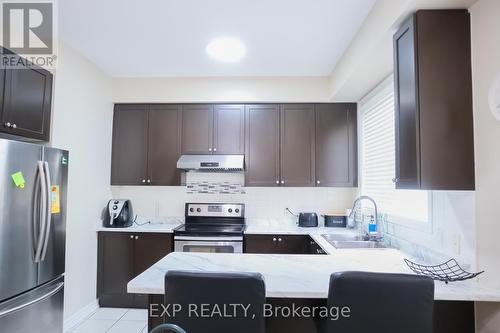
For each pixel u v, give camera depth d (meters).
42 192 1.99
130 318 2.84
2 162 1.76
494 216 1.39
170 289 1.21
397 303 1.18
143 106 3.44
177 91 3.36
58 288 2.17
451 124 1.52
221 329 1.21
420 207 2.06
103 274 3.11
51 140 2.41
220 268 1.63
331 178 3.33
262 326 1.21
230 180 3.61
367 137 3.10
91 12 2.08
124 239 3.12
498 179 1.37
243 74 3.27
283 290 1.33
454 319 1.47
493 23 1.39
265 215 3.58
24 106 2.12
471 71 1.53
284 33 2.37
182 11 2.07
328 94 3.29
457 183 1.50
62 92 2.54
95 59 2.90
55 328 2.17
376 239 2.60
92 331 2.59
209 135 3.39
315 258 1.88
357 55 2.33
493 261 1.39
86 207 2.91
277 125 3.37
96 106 3.08
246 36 2.42
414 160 1.55
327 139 3.35
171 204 3.63
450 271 1.60
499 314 1.35
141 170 3.40
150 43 2.56
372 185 2.97
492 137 1.40
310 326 1.57
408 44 1.62
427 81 1.53
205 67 3.09
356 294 1.20
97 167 3.12
